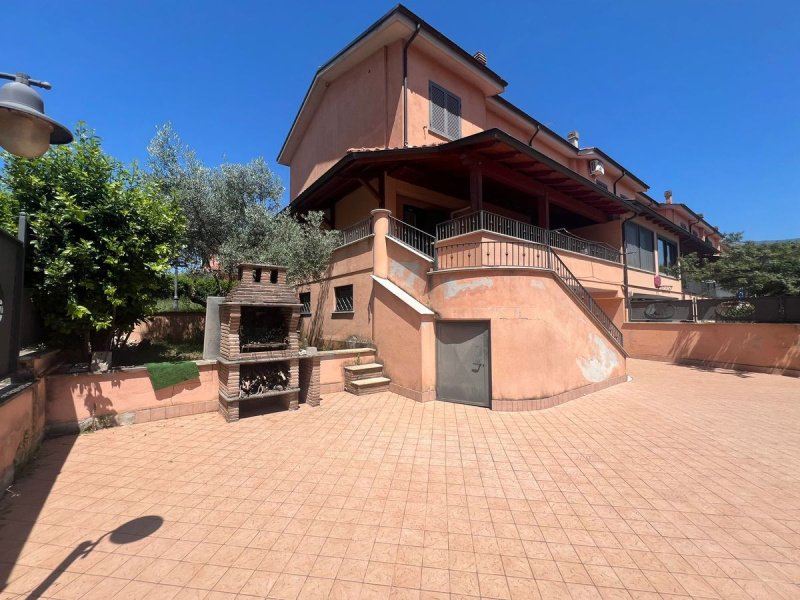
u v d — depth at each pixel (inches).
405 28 454.0
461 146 367.6
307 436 224.5
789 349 441.7
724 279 515.8
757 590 102.8
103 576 105.0
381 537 125.3
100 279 242.7
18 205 225.9
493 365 290.4
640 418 270.8
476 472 178.1
